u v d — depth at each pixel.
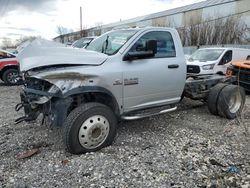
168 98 5.30
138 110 4.92
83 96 4.43
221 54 11.56
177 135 5.07
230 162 3.96
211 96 6.28
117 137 4.91
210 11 31.58
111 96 4.44
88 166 3.79
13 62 11.58
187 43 29.69
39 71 4.16
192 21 32.84
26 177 3.52
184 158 4.08
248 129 5.43
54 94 4.02
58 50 4.34
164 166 3.82
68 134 4.01
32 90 4.34
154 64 4.91
